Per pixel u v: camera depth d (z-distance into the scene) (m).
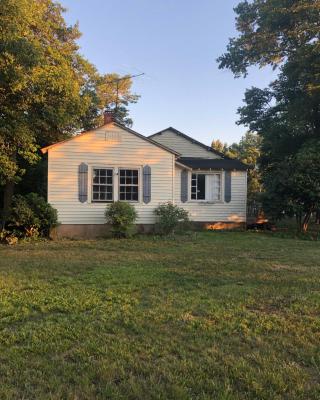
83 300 6.20
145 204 16.84
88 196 16.17
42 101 14.84
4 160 14.27
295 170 17.14
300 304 6.07
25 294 6.55
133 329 4.96
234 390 3.52
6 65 12.33
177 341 4.60
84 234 16.08
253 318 5.43
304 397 3.41
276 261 10.02
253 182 31.95
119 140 16.53
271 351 4.35
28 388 3.52
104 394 3.43
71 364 3.99
